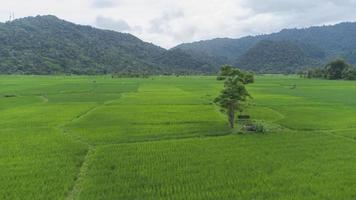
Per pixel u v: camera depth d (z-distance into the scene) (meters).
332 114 58.78
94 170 29.02
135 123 50.31
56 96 88.25
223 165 30.31
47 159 32.12
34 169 29.23
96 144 38.41
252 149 35.66
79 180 27.16
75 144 37.78
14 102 76.44
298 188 25.11
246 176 27.58
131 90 106.19
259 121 51.78
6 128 47.22
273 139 40.09
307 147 36.38
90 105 70.56
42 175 27.77
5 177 27.30
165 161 31.47
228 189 24.84
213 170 28.95
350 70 175.25
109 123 50.34
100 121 51.97
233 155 33.38
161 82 148.50
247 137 41.19
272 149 35.66
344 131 44.72
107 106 69.00
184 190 24.66
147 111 62.03
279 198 23.34
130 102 75.44
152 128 46.62
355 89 108.50
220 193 24.14
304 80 168.25
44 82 139.50
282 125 49.31
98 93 96.25
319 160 31.84
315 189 24.91
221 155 33.38
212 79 180.00
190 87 119.38
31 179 26.83
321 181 26.48
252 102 73.94
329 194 23.91
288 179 26.91
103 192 24.33
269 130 45.53
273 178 27.12
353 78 172.25
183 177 27.25
